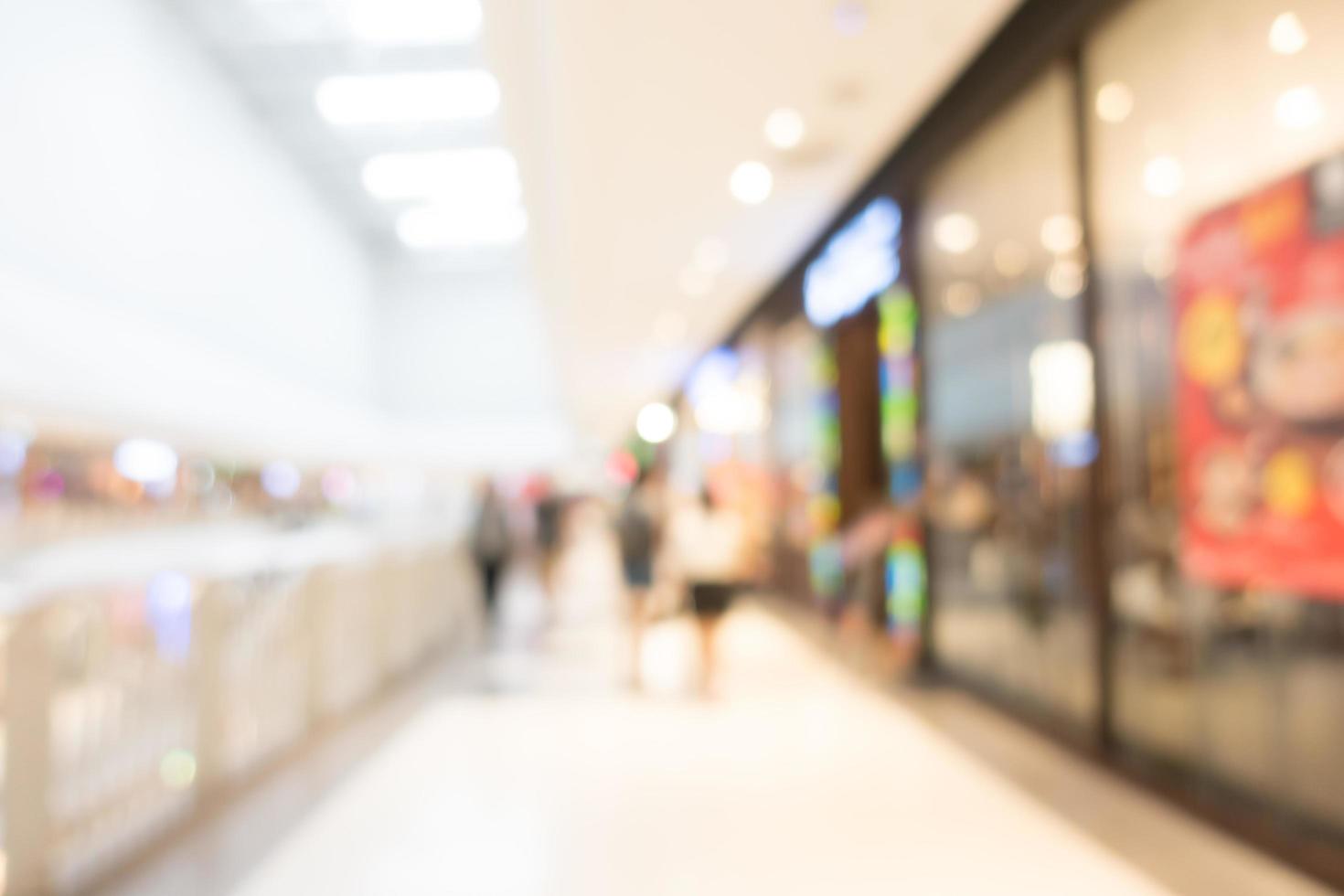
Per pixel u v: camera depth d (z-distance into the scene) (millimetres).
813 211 6383
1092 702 4055
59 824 2783
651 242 7004
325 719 4863
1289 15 2896
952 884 2840
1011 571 4914
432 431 20000
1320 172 2783
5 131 6750
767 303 9312
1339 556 2678
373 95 12312
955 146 4891
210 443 9477
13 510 6699
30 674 2693
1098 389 3828
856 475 7465
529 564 15141
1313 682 2873
